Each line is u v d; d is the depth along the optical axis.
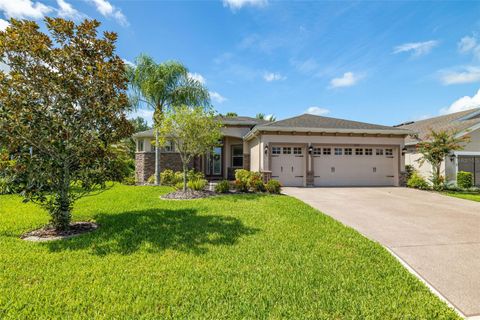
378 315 2.75
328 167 14.92
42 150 5.36
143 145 17.42
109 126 6.13
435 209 8.43
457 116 18.58
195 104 14.87
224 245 4.77
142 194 11.03
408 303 3.01
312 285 3.37
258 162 15.42
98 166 6.08
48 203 5.69
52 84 5.25
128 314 2.69
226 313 2.73
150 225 6.08
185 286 3.26
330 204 9.16
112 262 3.96
